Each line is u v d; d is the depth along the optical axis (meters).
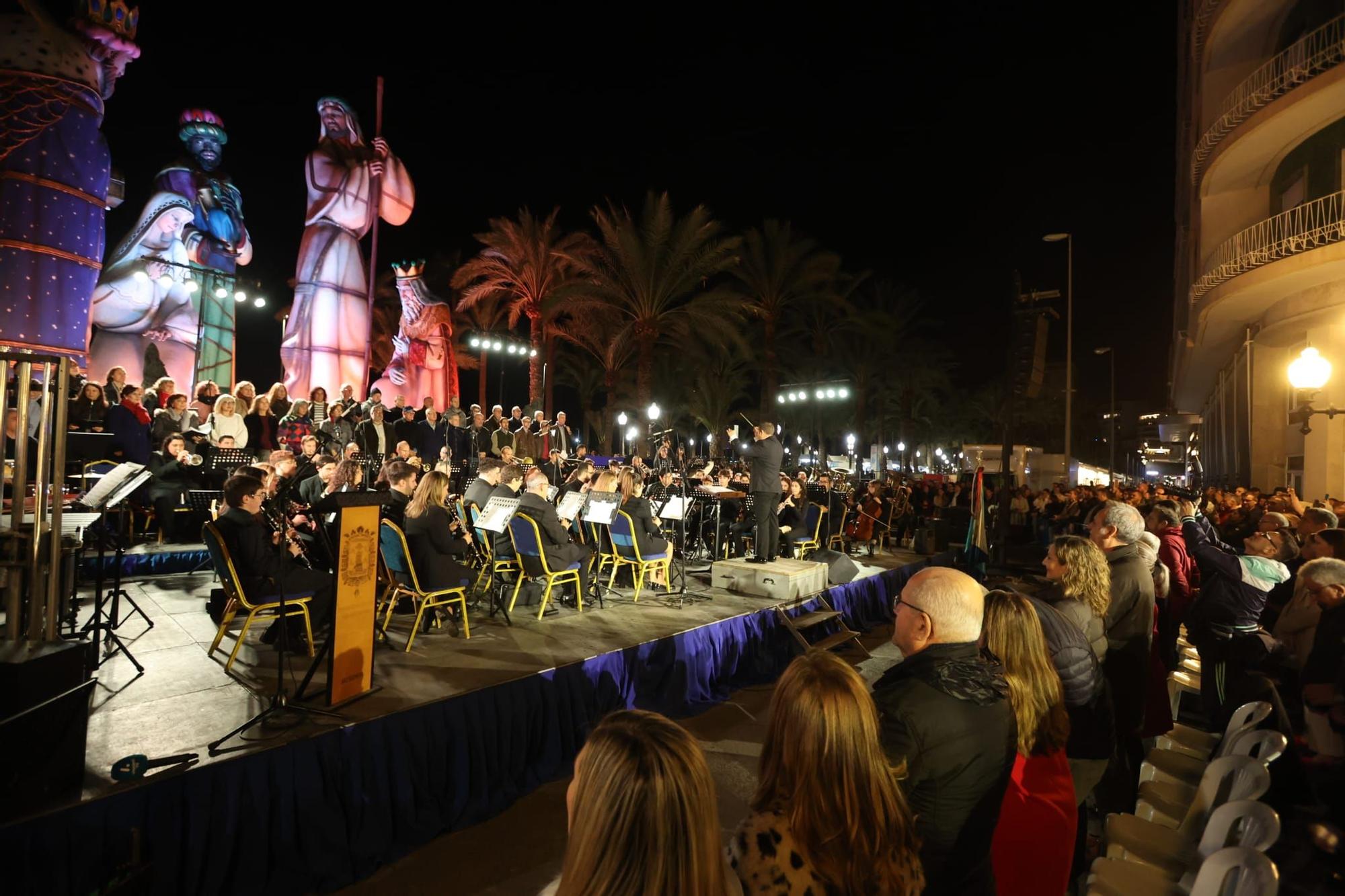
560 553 6.66
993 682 2.06
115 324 17.53
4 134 8.52
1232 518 9.83
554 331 23.47
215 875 3.12
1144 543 4.64
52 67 8.86
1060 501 16.78
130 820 2.92
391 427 12.38
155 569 7.76
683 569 7.95
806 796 1.51
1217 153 16.84
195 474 8.48
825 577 8.66
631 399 32.16
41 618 3.11
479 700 4.36
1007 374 12.00
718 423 31.50
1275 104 14.41
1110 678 3.74
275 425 10.77
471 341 24.80
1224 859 2.04
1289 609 4.86
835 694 1.55
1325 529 4.70
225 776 3.20
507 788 4.43
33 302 8.64
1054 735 2.44
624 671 5.48
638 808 1.12
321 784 3.54
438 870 3.59
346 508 4.01
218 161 19.09
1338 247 12.74
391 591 5.71
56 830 2.72
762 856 1.47
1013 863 2.39
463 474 12.55
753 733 5.58
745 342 20.06
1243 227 18.31
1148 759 3.92
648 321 19.44
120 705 3.95
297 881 3.34
